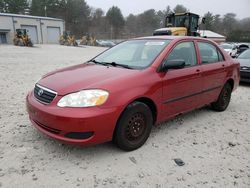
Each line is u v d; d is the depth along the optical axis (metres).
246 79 8.84
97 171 3.07
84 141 3.08
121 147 3.45
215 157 3.50
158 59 3.86
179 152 3.59
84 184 2.83
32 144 3.63
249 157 3.54
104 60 4.47
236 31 69.12
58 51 26.33
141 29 90.44
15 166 3.09
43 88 3.43
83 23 89.56
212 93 5.02
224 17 76.06
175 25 17.83
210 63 4.89
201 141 3.98
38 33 46.00
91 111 3.03
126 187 2.80
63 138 3.11
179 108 4.21
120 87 3.27
